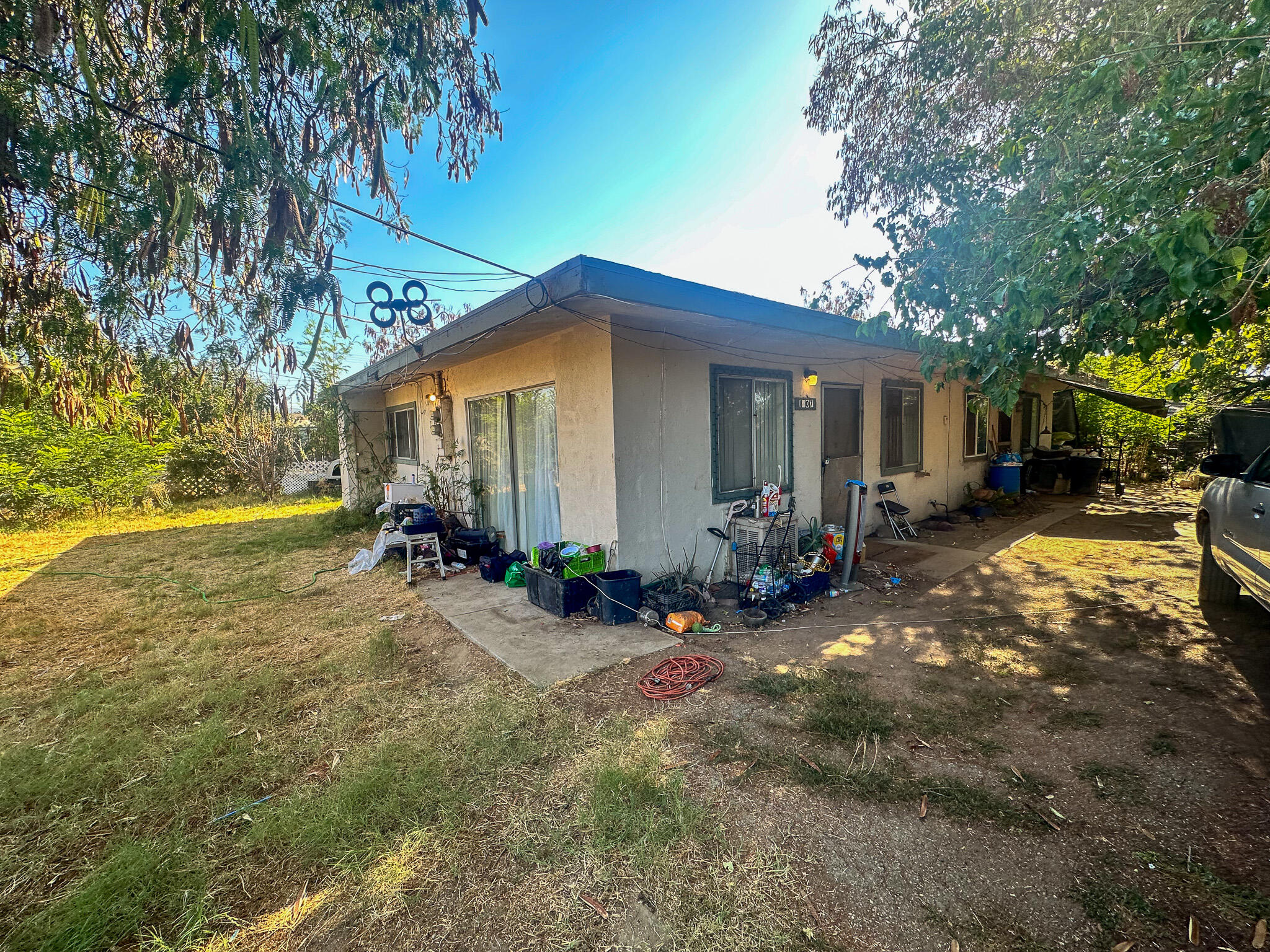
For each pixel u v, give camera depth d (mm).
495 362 6367
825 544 5316
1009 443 10805
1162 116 1875
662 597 4414
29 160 1707
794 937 1604
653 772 2355
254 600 5234
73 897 1769
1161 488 11312
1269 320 2604
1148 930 1597
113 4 1749
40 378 2457
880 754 2516
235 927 1681
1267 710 2795
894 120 4883
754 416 5715
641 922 1672
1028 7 3338
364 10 2018
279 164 1934
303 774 2469
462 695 3170
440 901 1767
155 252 2057
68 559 7309
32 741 2781
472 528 7152
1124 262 2033
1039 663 3457
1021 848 1927
